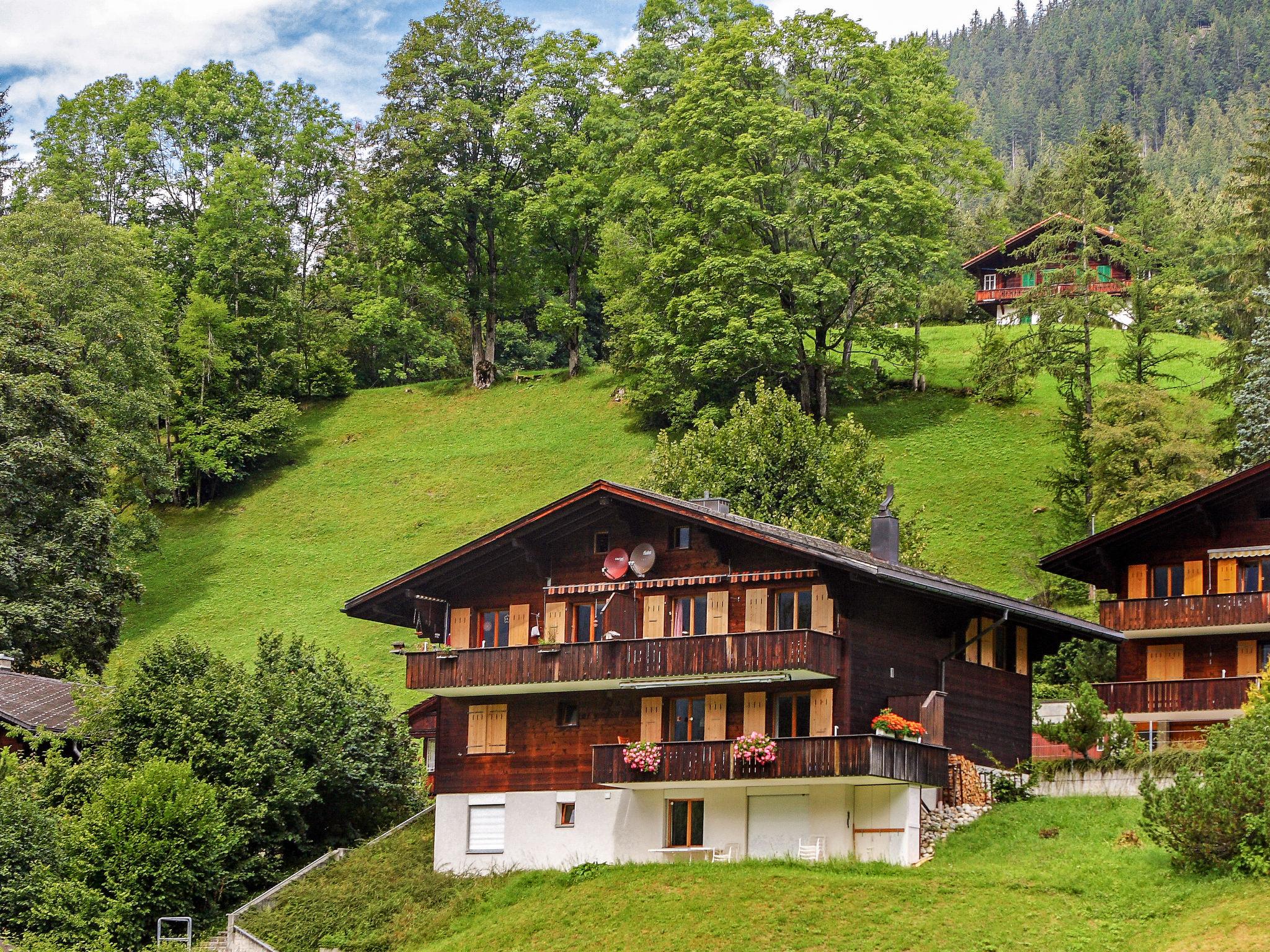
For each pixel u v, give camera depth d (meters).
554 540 48.66
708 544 45.66
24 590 66.38
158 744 49.69
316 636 80.50
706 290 89.62
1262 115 75.25
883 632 44.56
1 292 75.50
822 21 91.69
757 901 38.38
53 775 48.50
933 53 106.25
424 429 104.62
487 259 113.62
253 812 48.16
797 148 89.19
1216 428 69.56
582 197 106.00
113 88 121.00
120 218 117.56
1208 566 52.75
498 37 113.38
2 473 66.75
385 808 54.16
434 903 44.62
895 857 41.53
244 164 111.88
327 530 93.25
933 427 88.62
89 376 77.31
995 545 75.88
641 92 108.75
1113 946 32.66
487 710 48.44
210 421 102.19
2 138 131.75
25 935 42.97
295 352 110.94
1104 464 68.88
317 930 44.03
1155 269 107.06
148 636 83.50
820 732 43.09
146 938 44.66
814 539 48.38
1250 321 71.62
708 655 43.62
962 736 46.28
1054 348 79.19
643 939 37.62
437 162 111.06
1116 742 44.75
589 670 45.34
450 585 50.03
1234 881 33.81
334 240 126.25
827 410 90.94
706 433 67.75
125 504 92.50
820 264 87.25
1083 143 140.00
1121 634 51.94
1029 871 37.59
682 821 45.16
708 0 106.88
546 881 43.62
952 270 104.69
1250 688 44.69
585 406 101.56
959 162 100.62
